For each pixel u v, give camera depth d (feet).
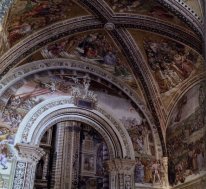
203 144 47.03
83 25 50.75
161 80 57.26
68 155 87.92
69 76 56.90
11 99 50.34
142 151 56.95
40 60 53.93
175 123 56.24
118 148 55.52
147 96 59.41
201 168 46.70
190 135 51.16
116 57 56.59
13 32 46.03
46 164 87.76
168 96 58.18
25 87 52.42
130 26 50.57
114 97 59.62
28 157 48.21
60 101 54.65
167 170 56.49
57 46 53.52
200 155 47.42
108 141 56.70
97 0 46.39
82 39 53.57
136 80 58.85
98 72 58.85
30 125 50.60
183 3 40.98
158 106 59.52
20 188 45.88
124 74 58.85
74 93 56.29
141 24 49.26
